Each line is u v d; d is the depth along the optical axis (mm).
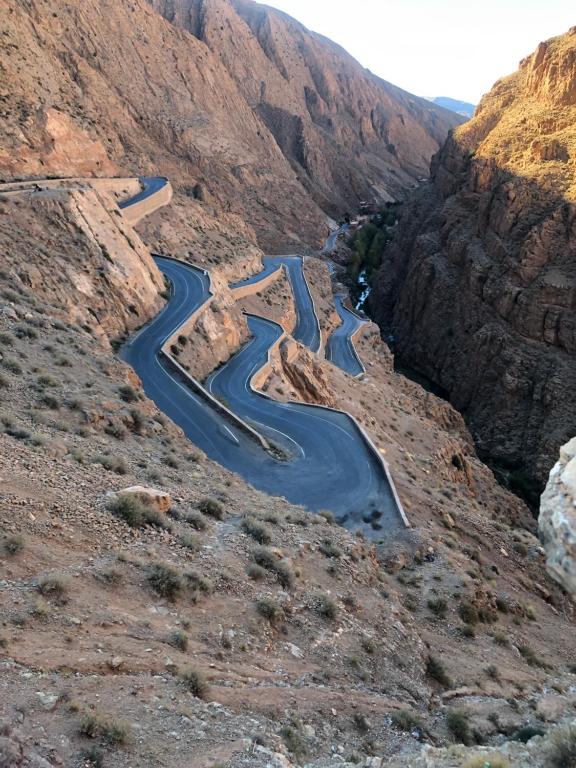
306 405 37625
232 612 12320
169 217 73000
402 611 17188
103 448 17953
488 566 24734
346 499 26656
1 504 11727
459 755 9188
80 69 90938
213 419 32281
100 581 11109
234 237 84062
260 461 29719
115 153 78438
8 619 9164
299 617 13508
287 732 9430
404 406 61719
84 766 7109
